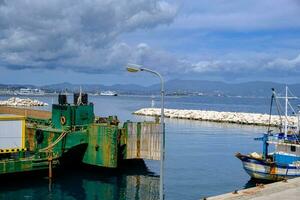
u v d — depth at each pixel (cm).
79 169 5378
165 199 4028
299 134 4938
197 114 14838
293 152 4591
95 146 5234
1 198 3988
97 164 5222
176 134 9794
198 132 10312
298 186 3378
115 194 4219
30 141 5678
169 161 6088
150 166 5644
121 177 4972
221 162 6059
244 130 10962
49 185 4528
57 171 5194
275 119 12644
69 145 5169
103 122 5597
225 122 13500
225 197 2989
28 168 4619
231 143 8288
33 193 4188
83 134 5272
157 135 5341
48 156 4831
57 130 5309
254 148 7612
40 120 6128
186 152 6988
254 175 4697
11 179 4697
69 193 4225
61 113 5450
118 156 5306
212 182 4784
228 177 5053
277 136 4797
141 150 5422
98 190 4362
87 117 5512
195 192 4316
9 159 4619
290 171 4494
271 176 4578
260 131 10712
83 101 5578
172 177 5016
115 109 19650
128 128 5341
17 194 4134
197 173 5266
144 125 5400
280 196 3042
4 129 4675
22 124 4809
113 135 5109
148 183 4691
